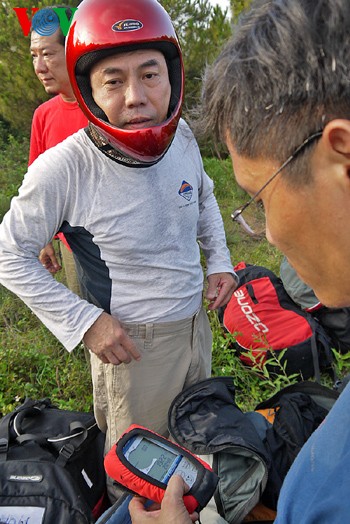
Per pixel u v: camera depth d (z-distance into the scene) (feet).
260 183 2.11
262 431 6.63
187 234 6.15
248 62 1.98
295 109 1.89
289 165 1.97
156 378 6.30
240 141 2.09
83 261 5.95
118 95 5.24
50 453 6.36
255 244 15.43
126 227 5.62
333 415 2.06
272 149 1.99
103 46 5.04
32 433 6.69
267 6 2.01
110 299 5.98
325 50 1.80
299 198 2.00
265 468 5.66
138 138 5.21
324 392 7.04
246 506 5.62
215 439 5.81
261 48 1.94
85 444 6.46
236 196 18.08
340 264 2.08
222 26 20.74
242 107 2.03
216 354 10.11
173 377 6.41
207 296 6.86
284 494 2.15
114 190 5.51
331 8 1.80
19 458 6.15
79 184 5.47
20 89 23.84
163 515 3.90
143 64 5.18
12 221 5.59
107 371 6.25
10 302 12.64
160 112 5.39
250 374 9.77
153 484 4.18
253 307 10.09
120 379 6.19
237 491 5.68
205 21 21.81
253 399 9.17
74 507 5.71
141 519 4.07
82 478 6.38
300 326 9.66
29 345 10.95
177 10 21.50
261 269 11.06
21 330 11.88
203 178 6.83
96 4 5.17
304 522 2.00
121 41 5.04
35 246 5.65
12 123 25.08
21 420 6.69
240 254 14.75
